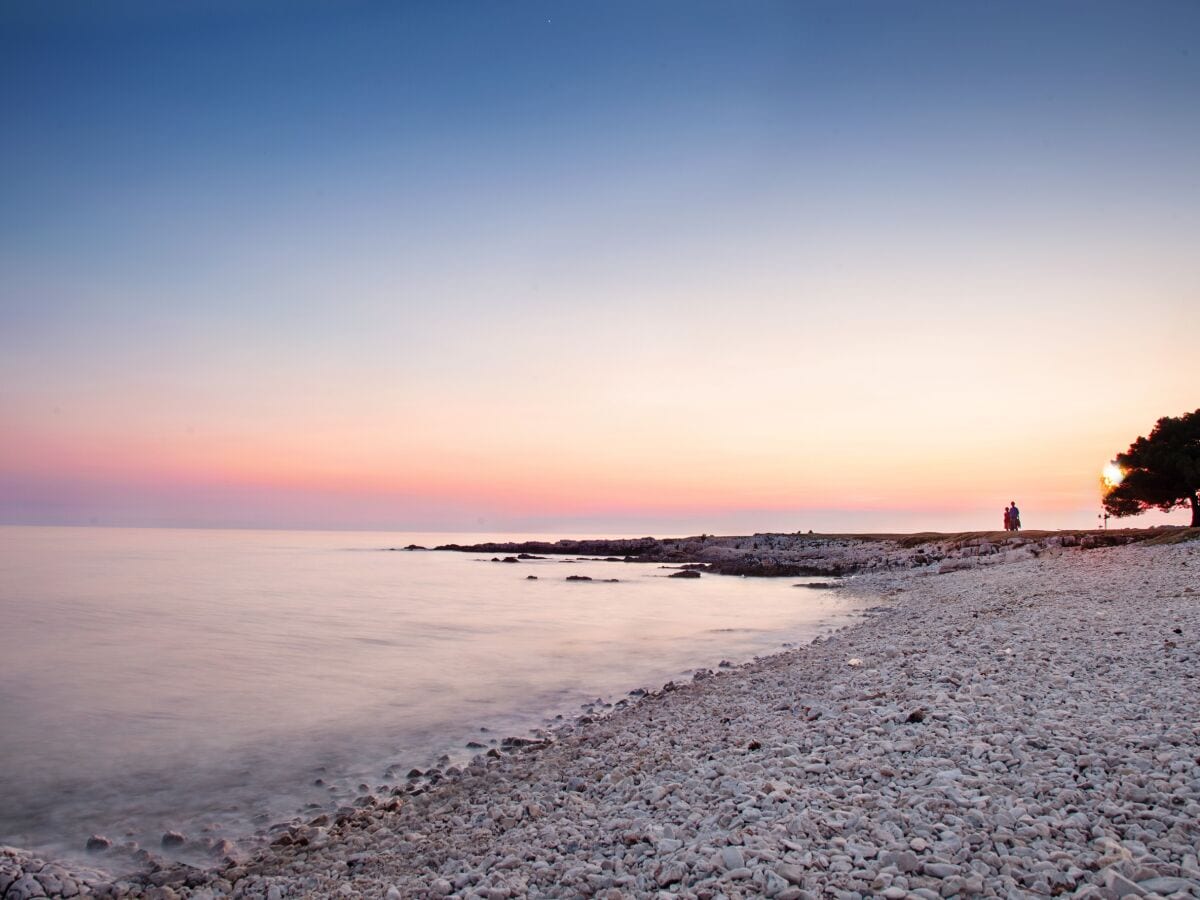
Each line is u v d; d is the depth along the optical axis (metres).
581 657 26.61
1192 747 9.06
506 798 12.00
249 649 27.91
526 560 107.00
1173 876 6.05
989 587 38.25
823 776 9.74
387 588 57.50
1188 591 24.92
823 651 23.72
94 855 10.80
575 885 7.50
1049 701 12.19
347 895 8.57
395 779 14.02
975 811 7.75
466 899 7.64
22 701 19.50
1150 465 53.25
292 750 15.75
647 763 12.52
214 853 10.83
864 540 97.19
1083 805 7.73
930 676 15.48
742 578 68.69
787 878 6.74
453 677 23.14
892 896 6.16
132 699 19.92
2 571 69.75
